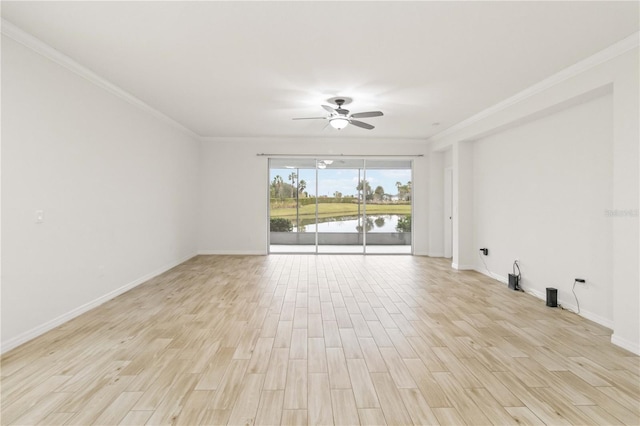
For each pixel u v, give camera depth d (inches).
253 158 304.8
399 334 127.2
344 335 126.0
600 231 139.7
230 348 114.2
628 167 114.4
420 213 310.7
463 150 243.9
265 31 113.4
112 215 170.1
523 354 110.9
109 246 167.9
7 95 110.5
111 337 122.5
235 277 219.6
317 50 127.2
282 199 318.0
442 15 102.7
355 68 143.4
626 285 114.7
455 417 78.2
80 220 146.1
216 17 105.0
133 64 141.1
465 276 225.0
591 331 130.8
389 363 104.3
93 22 108.3
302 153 305.1
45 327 126.6
